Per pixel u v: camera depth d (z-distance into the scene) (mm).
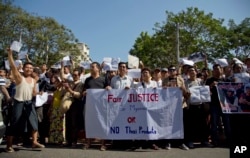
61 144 7891
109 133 7340
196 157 6301
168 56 32906
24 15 37562
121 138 7305
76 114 7750
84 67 10750
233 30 38156
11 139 6934
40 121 7797
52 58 39094
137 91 7434
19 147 7520
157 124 7316
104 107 7473
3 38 36250
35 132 7219
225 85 7629
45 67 10828
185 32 32219
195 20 32000
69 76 9039
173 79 7844
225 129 7699
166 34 32938
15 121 6785
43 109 8469
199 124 7746
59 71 9211
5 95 7137
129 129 7324
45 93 7816
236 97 7551
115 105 7441
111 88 7562
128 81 7754
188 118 7621
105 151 6996
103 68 10062
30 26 37344
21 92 6902
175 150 7109
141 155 6500
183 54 31703
